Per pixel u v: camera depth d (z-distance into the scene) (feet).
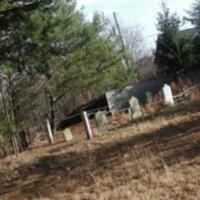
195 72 129.29
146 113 69.77
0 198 36.60
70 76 82.07
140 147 42.09
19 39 45.98
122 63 99.14
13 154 64.85
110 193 30.17
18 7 42.45
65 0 74.49
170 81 127.54
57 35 69.36
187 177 29.81
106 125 64.59
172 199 26.63
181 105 65.77
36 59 52.75
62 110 121.39
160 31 140.26
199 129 43.62
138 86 121.19
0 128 48.85
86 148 49.96
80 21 82.79
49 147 63.05
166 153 37.01
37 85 79.82
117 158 39.65
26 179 40.91
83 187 33.73
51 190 35.37
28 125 81.10
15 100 79.20
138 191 29.30
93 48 83.05
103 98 122.31
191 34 148.25
